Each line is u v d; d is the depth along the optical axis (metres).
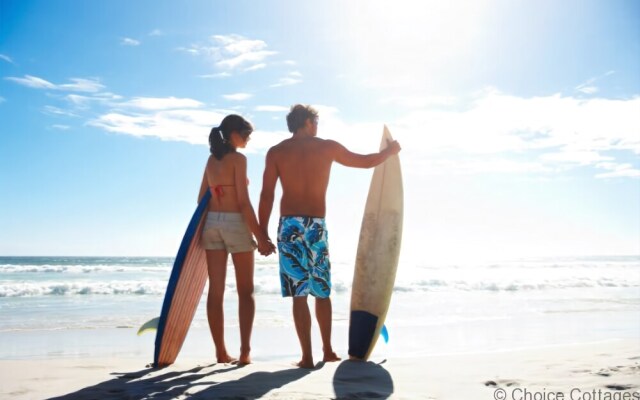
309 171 3.66
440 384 3.04
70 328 7.38
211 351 5.40
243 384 2.97
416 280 17.86
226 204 3.77
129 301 11.98
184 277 3.78
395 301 12.10
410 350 5.55
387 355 5.21
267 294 14.09
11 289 13.52
